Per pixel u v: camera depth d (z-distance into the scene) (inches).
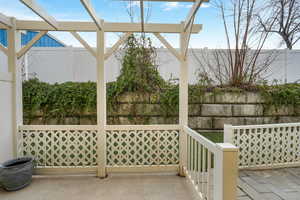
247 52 169.5
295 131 115.8
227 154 51.4
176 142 110.8
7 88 95.0
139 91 147.2
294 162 116.0
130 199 81.0
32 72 154.9
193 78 166.1
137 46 148.3
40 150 106.0
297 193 84.0
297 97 150.7
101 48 99.6
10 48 97.5
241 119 154.1
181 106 105.4
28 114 140.8
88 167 105.1
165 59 159.2
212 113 154.3
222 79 169.0
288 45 192.1
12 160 93.6
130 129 106.3
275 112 153.3
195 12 78.7
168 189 90.1
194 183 83.3
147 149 108.3
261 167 112.5
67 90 142.3
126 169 106.6
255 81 165.2
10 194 84.3
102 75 101.0
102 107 101.8
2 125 90.7
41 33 99.3
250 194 83.0
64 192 86.7
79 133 105.7
